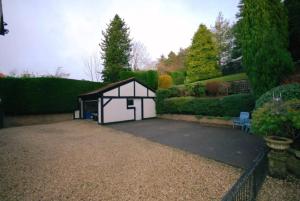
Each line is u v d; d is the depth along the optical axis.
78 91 16.64
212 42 22.38
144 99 15.88
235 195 2.02
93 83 17.70
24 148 6.28
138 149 6.12
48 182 3.64
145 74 20.50
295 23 9.70
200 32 22.25
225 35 26.11
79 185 3.52
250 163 4.53
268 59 7.19
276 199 2.91
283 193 3.08
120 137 8.24
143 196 3.11
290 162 3.73
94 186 3.48
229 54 25.80
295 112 3.56
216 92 13.85
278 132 3.95
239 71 21.03
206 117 11.80
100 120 12.83
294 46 10.22
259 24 7.90
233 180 3.66
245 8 8.54
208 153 5.46
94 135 8.79
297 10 9.60
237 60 21.89
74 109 16.33
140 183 3.59
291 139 3.78
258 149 5.71
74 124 13.03
